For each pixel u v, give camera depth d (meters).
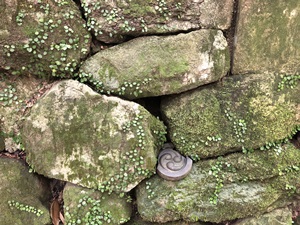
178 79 0.54
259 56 0.57
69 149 0.53
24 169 0.54
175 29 0.55
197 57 0.54
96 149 0.52
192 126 0.56
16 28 0.48
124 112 0.52
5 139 0.55
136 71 0.53
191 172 0.56
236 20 0.56
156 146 0.55
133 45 0.54
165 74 0.54
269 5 0.54
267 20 0.55
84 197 0.53
